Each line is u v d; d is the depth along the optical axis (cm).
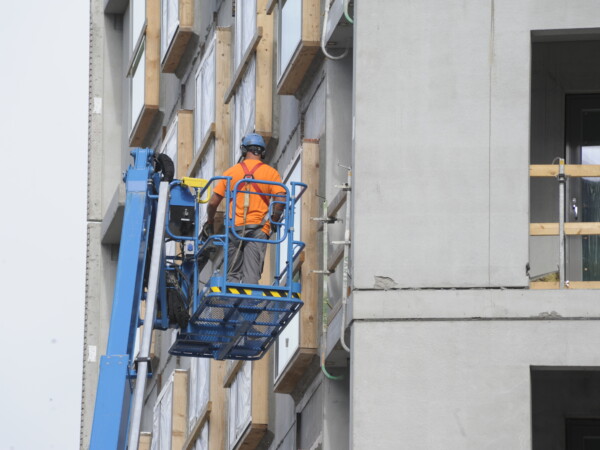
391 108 3653
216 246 3700
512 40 3650
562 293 3500
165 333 6775
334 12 4088
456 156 3612
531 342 3484
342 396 4081
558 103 3866
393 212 3597
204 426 5619
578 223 3553
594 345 3466
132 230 3591
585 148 3853
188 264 3788
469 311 3522
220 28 5728
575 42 3872
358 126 3650
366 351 3525
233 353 3934
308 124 4556
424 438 3475
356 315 3547
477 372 3491
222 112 5653
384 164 3625
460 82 3647
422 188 3606
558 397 3744
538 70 3881
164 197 3581
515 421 3462
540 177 3806
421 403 3491
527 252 3547
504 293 3525
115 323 3438
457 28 3675
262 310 3666
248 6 5219
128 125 7550
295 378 4400
